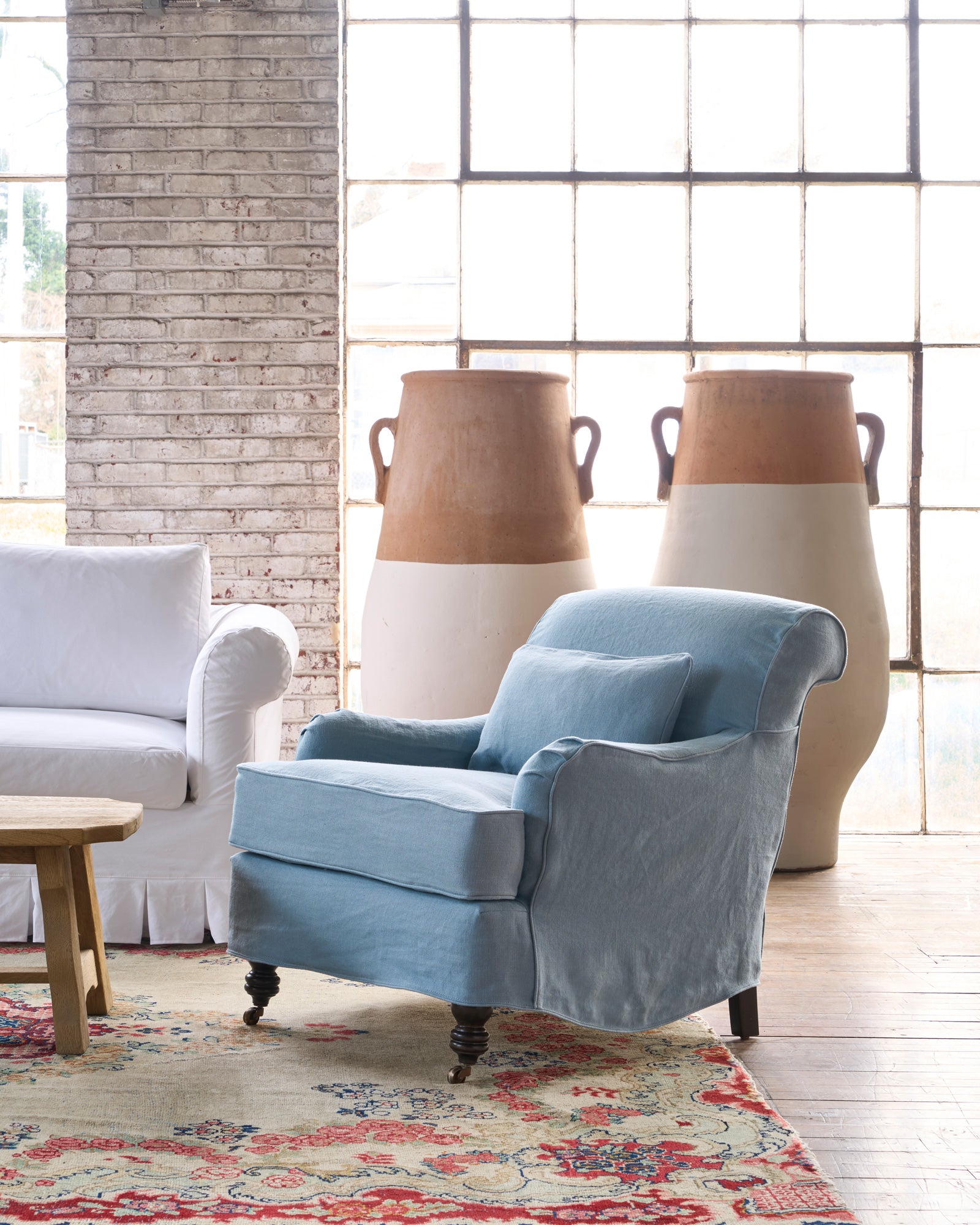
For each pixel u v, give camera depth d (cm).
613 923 221
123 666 331
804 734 360
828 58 438
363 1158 182
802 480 359
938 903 338
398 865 216
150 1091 207
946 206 439
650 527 443
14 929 293
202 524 423
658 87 439
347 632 445
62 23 436
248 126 418
